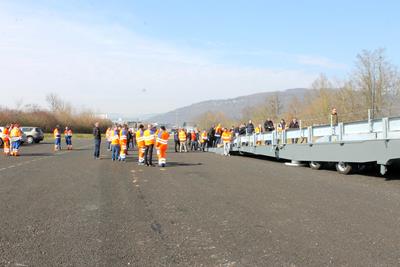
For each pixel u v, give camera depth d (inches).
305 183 511.8
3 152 1209.4
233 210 351.6
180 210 354.6
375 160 530.6
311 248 242.4
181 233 280.2
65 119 3885.3
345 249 239.5
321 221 307.9
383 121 519.2
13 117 2827.3
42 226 301.3
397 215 324.5
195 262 221.5
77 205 378.9
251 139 1037.2
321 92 2192.4
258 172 646.5
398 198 398.9
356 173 621.9
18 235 277.1
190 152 1365.7
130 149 1491.1
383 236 265.7
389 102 1664.6
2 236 275.0
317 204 372.2
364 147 550.3
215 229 289.6
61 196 426.9
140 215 336.2
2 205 379.6
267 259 224.1
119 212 348.2
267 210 349.4
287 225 297.7
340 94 1894.7
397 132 497.4
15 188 482.3
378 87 1678.2
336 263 216.1
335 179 550.6
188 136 1555.1
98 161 888.3
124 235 276.4
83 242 260.4
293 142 792.3
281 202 384.5
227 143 1162.6
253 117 3253.0
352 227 289.3
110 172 656.4
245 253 235.1
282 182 522.3
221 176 594.6
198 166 762.8
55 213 345.1
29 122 3078.2
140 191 458.9
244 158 1024.2
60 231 287.0
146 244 255.4
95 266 215.9
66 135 1440.7
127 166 764.6
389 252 233.1
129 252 239.6
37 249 245.8
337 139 623.8
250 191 450.9
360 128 569.3
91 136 3565.5
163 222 312.2
